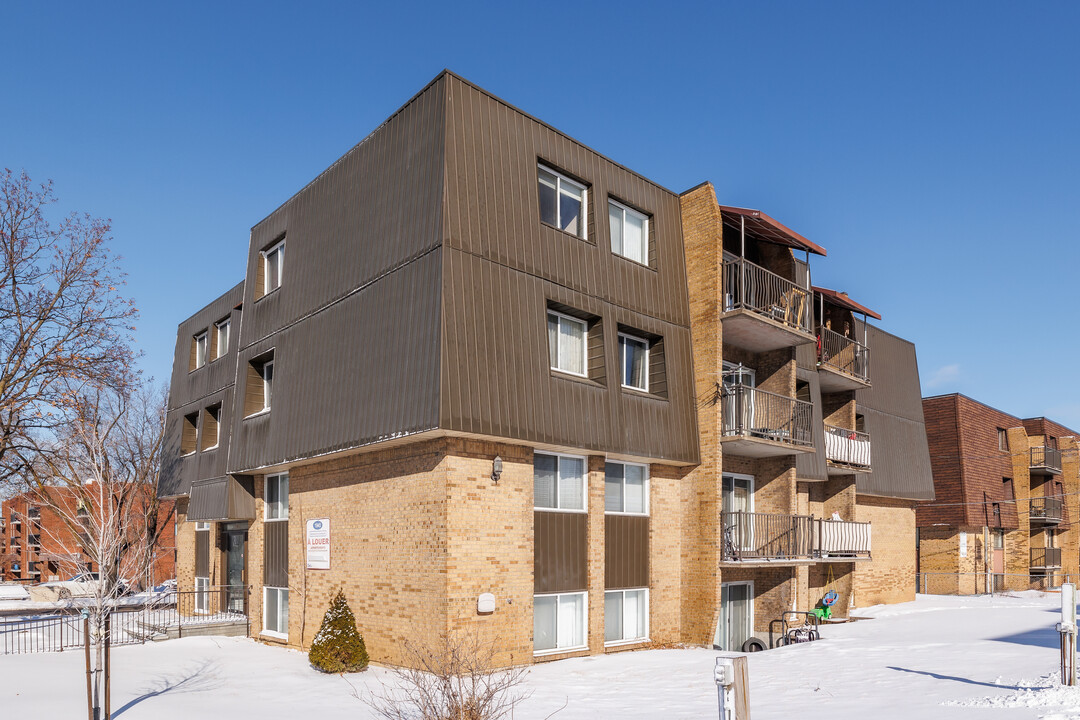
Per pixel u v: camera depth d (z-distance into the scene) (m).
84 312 26.30
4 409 25.06
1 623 24.22
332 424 17.11
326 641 15.56
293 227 20.64
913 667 13.84
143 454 37.31
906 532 30.64
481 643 14.64
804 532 21.75
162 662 16.77
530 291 16.08
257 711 11.81
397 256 16.08
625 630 17.92
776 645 20.41
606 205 18.31
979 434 38.84
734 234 22.50
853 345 26.88
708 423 19.06
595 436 16.64
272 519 20.81
